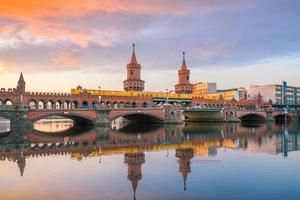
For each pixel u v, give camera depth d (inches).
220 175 1389.0
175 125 5374.0
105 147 2341.3
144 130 4160.9
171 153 2028.8
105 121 4709.6
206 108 6382.9
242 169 1508.4
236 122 6624.0
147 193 1135.6
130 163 1680.6
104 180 1321.4
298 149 2193.7
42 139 2950.3
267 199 1062.4
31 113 4033.0
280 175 1380.4
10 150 2178.9
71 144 2534.5
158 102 7130.9
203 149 2212.1
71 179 1337.4
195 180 1307.8
